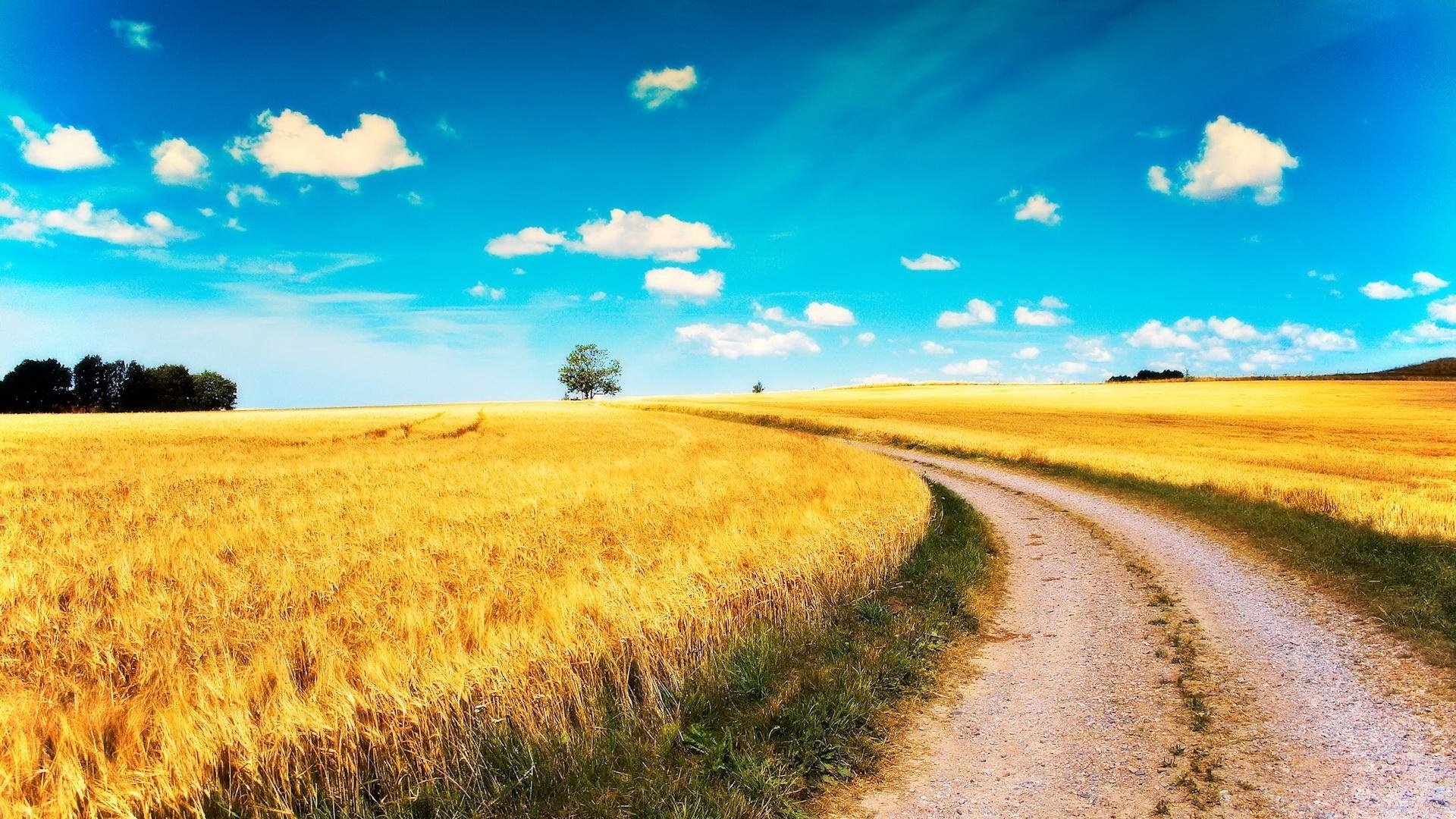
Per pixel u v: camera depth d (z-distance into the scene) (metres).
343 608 7.06
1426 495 17.89
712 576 8.57
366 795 5.00
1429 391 90.75
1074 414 67.31
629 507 13.83
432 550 10.02
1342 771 5.66
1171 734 6.39
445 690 5.39
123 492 17.47
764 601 8.88
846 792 5.52
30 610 7.13
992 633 9.52
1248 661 8.20
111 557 9.39
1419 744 6.07
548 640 6.25
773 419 61.50
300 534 11.26
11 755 4.16
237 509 14.45
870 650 8.38
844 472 19.06
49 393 104.12
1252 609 10.29
